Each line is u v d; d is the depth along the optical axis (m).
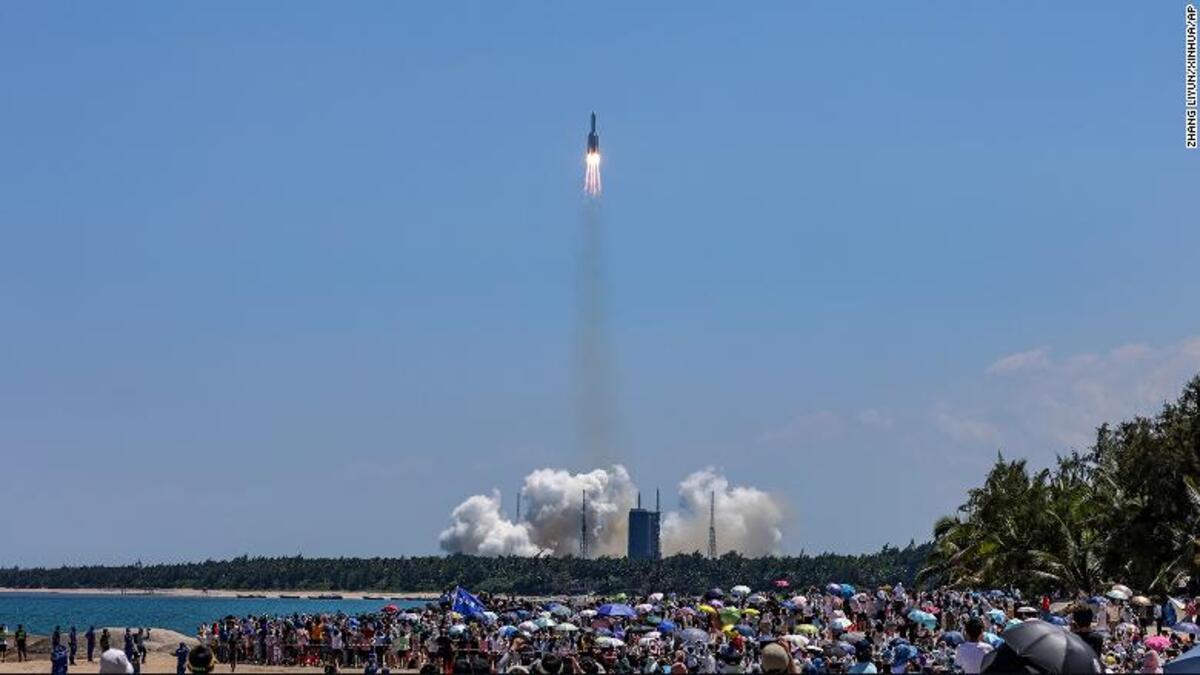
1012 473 137.38
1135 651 60.84
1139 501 115.81
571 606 107.31
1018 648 32.84
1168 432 117.12
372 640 88.44
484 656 64.81
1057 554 126.81
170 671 83.25
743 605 93.38
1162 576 109.19
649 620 83.38
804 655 58.56
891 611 86.19
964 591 108.81
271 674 82.56
